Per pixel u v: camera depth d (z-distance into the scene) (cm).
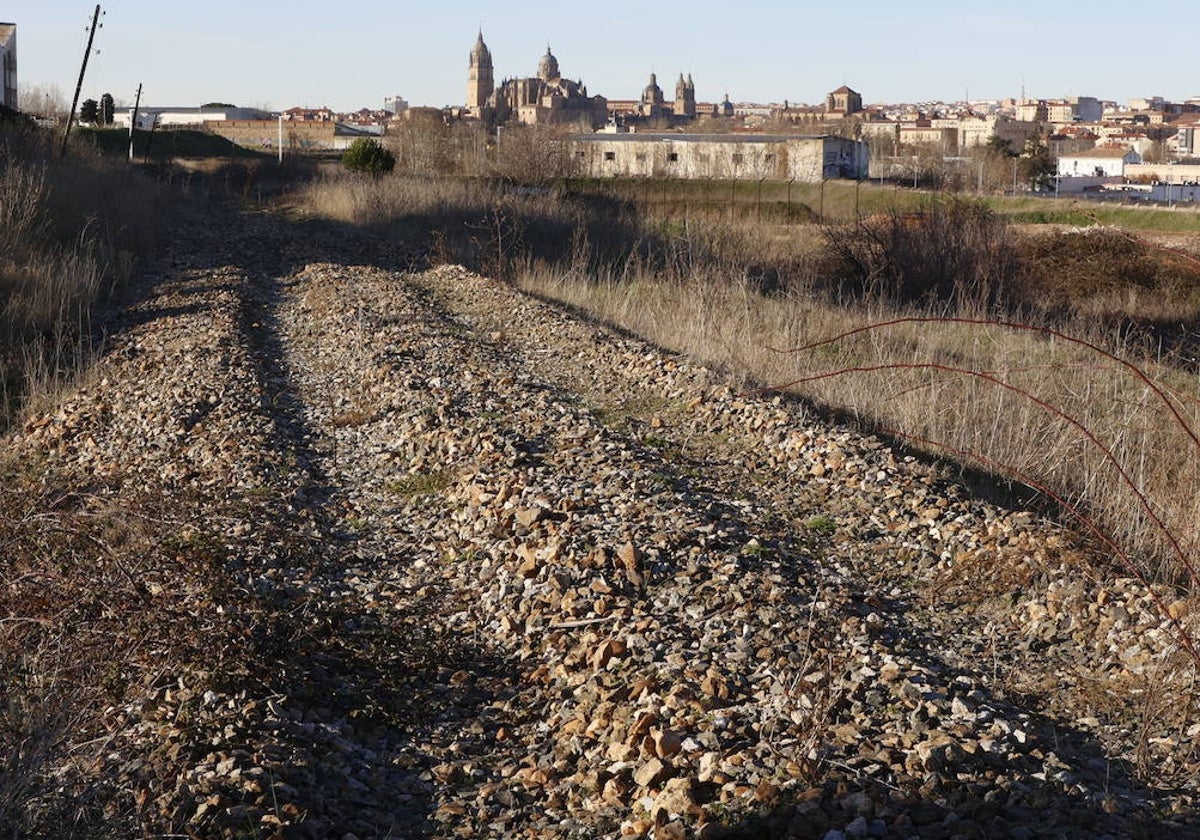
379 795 479
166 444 1033
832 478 903
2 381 1327
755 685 539
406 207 3328
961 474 912
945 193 4497
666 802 436
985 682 558
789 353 1327
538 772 486
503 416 1110
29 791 421
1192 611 569
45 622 524
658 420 1114
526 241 2570
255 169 5328
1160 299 2230
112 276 2138
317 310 1828
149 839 414
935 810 426
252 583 676
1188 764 472
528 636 631
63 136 3788
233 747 486
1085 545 720
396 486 927
